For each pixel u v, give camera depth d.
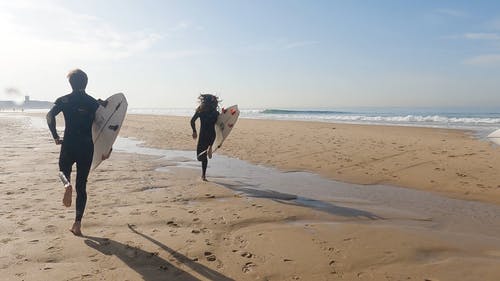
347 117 37.72
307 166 8.62
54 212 4.82
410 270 3.17
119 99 5.04
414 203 5.48
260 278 3.04
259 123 24.95
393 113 52.09
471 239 3.94
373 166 8.34
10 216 4.62
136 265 3.26
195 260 3.38
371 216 4.81
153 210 4.98
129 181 6.91
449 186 6.43
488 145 11.38
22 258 3.37
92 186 6.45
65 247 3.63
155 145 13.24
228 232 4.16
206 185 6.64
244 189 6.37
